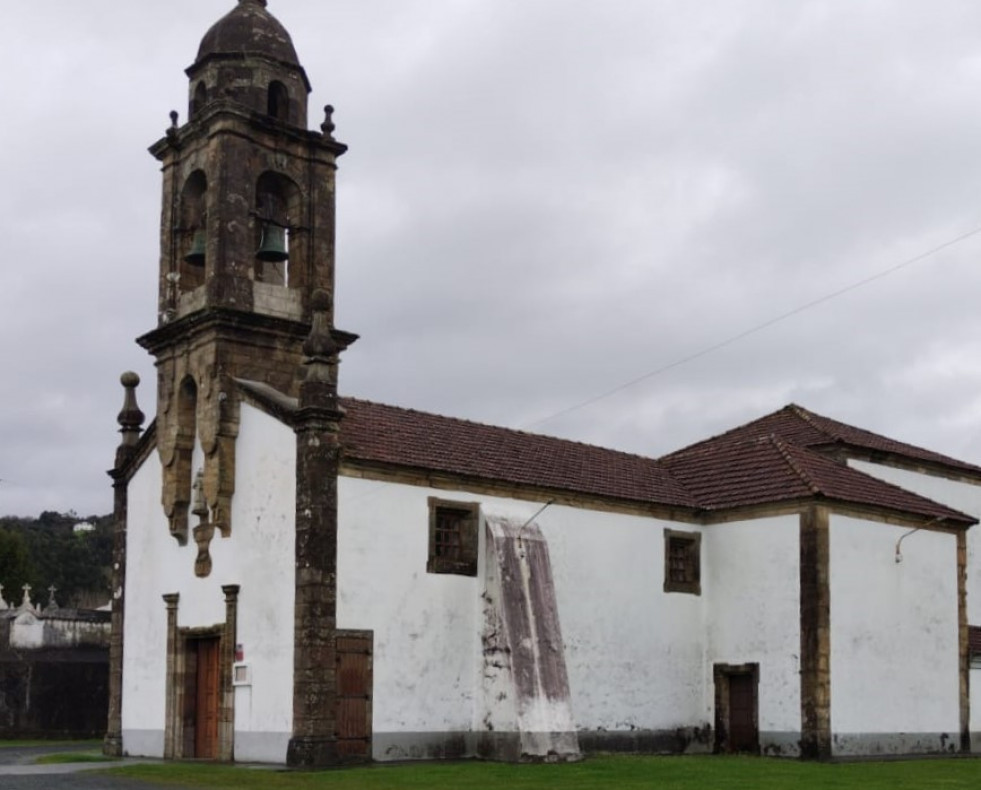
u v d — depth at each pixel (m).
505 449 32.56
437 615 28.16
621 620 32.00
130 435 33.16
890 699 32.41
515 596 28.64
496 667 28.20
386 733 26.70
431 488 28.66
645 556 32.97
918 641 33.56
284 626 26.30
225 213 29.14
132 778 23.00
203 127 30.14
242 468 28.33
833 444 37.09
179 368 30.11
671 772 24.61
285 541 26.69
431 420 32.50
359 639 26.50
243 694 27.05
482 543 29.31
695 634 33.62
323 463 26.25
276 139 30.31
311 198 30.67
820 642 30.83
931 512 34.28
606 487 32.56
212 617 28.48
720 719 32.91
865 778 23.88
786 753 31.09
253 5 31.42
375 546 27.19
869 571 32.53
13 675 44.28
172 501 29.81
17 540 82.75
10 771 24.83
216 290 28.78
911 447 41.19
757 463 35.03
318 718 25.17
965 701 34.62
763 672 32.09
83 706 45.16
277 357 29.58
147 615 31.05
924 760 30.16
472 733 28.34
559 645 29.03
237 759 26.95
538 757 27.19
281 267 31.70
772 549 32.44
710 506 34.03
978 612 40.06
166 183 31.47
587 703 30.80
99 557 114.31
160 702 30.03
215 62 30.52
